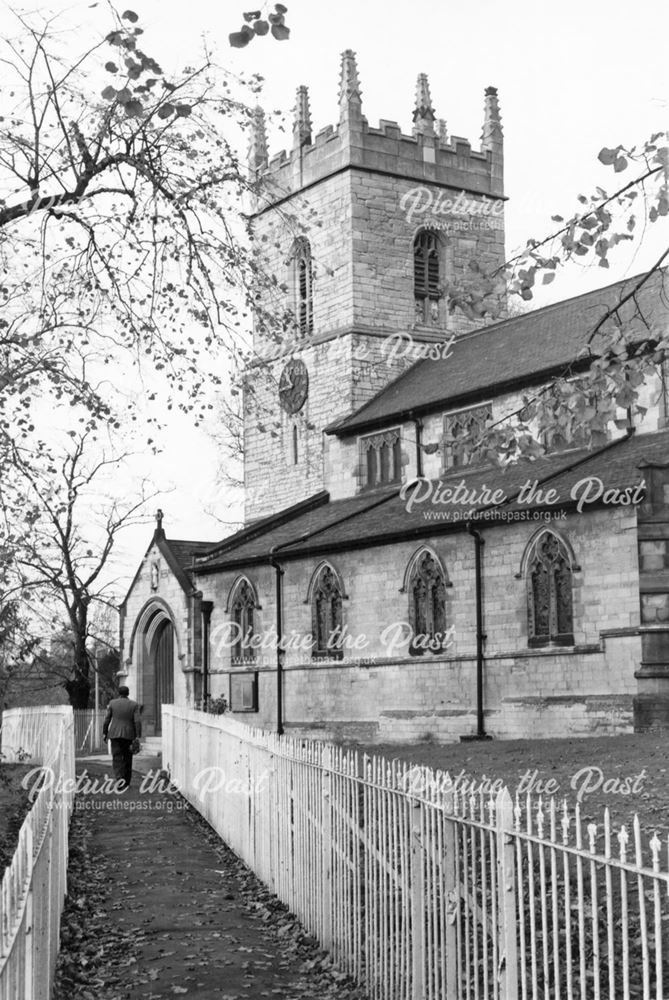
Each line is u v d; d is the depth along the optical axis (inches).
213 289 829.2
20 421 823.7
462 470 1942.7
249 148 2559.1
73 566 1699.1
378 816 561.3
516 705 1539.1
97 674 2583.7
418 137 2472.9
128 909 764.6
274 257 2509.8
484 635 1603.1
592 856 352.8
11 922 342.0
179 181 801.6
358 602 1824.6
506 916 398.0
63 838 761.0
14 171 780.6
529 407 599.2
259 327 932.6
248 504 2559.1
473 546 1627.7
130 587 2468.0
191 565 2304.4
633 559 1423.5
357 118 2399.1
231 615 2121.1
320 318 2432.3
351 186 2383.1
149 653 2436.0
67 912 745.6
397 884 525.3
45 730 1683.1
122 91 629.3
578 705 1457.9
